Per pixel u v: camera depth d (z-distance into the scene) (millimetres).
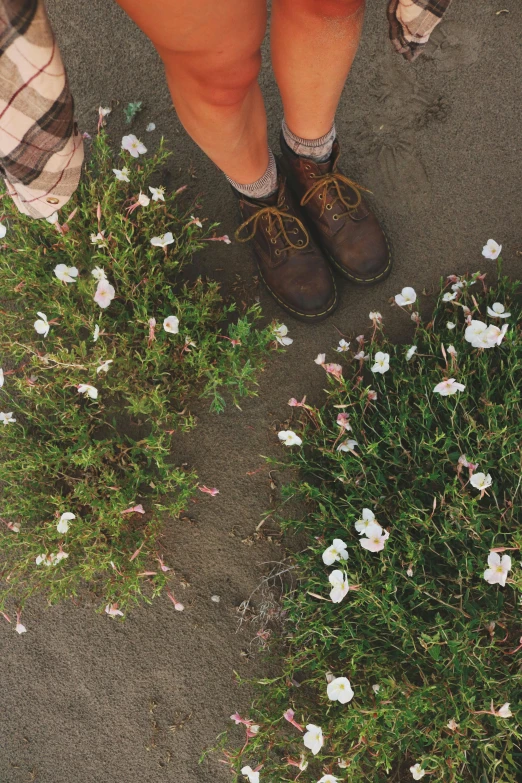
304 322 1983
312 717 1801
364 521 1604
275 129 2076
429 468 1799
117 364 1898
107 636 1990
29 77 889
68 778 1953
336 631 1761
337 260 1950
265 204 1819
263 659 1923
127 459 1998
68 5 2158
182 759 1928
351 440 1755
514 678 1564
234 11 969
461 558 1696
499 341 1632
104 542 1881
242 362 2006
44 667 1997
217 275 2055
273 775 1726
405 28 1240
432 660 1668
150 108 2127
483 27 2045
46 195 1127
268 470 1982
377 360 1739
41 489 1980
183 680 1952
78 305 1997
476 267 1990
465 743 1538
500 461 1685
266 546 1964
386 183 2045
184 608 1971
